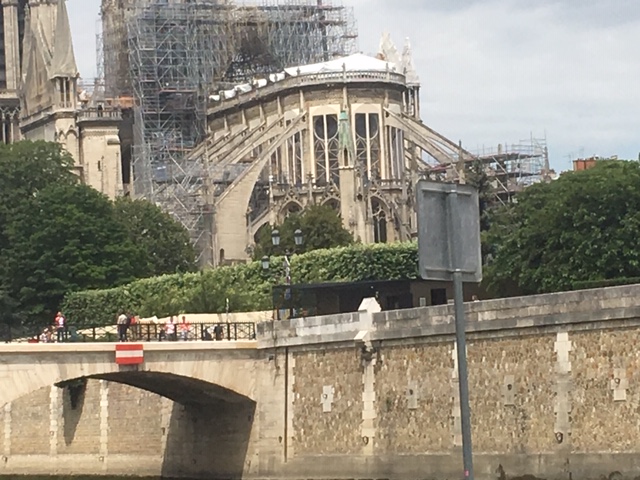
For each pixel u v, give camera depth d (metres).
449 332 71.25
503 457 67.88
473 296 92.31
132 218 164.88
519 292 97.50
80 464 101.69
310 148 193.50
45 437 105.06
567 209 93.94
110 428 99.50
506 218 132.12
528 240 95.69
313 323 80.12
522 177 185.50
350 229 176.25
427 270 27.58
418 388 73.12
